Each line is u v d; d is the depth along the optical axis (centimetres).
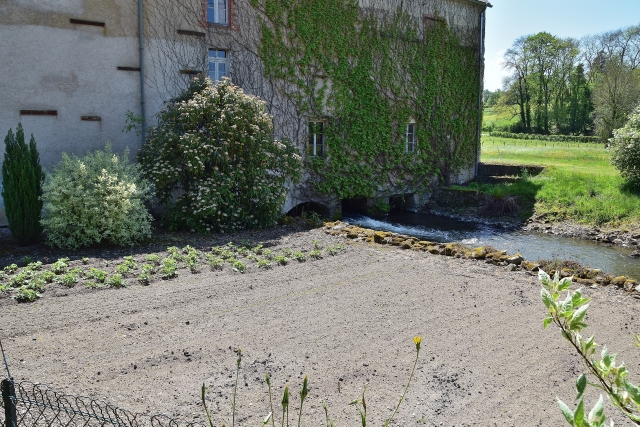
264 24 1397
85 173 880
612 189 1672
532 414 385
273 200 1101
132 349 476
